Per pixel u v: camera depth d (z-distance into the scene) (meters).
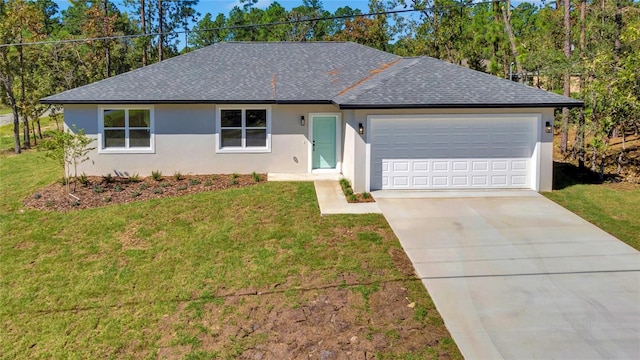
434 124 15.11
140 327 7.95
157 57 45.66
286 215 12.87
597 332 7.27
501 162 15.36
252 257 10.33
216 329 7.77
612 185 16.12
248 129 17.84
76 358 7.25
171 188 15.80
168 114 17.42
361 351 6.96
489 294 8.50
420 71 16.30
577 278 9.07
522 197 14.53
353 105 14.15
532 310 7.94
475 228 11.81
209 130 17.64
